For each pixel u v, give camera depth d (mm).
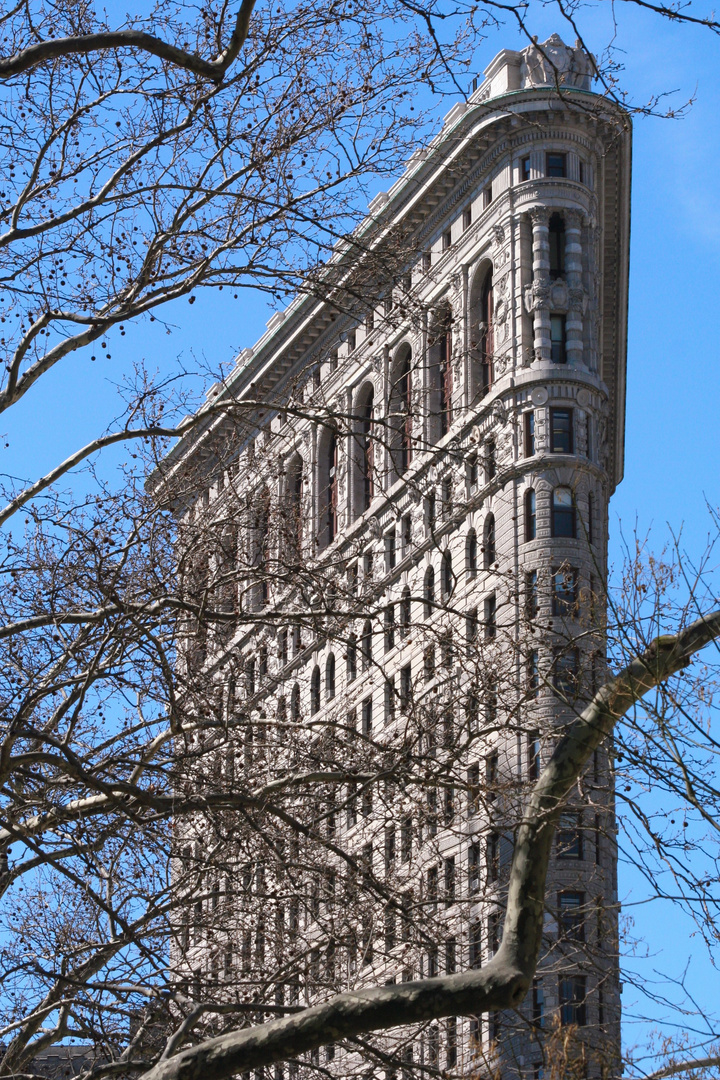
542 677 23828
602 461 91312
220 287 26125
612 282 102812
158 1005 23219
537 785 17391
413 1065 21172
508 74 96750
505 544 87812
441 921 26797
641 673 17641
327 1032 15875
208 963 27688
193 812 22719
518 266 94375
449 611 25469
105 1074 20109
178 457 28781
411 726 26125
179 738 27266
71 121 26844
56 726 25250
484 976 15875
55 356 25562
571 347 92500
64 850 24125
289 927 28391
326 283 26656
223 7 26000
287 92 26625
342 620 26438
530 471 88625
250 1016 24094
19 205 26219
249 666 28344
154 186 25625
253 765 27094
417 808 25844
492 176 97938
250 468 28672
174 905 24422
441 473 28172
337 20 26250
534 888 16625
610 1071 19016
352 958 25984
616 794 17906
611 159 97312
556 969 21422
